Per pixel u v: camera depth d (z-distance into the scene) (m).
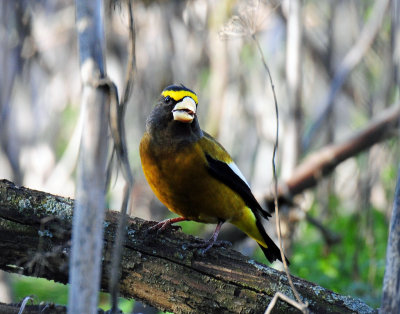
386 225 13.70
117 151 5.60
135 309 12.03
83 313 5.71
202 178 8.87
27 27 13.56
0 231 7.18
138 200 15.88
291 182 14.04
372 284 11.84
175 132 8.72
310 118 17.28
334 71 16.22
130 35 5.68
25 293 12.82
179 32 14.32
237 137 15.73
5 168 14.69
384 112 14.13
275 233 13.86
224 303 7.44
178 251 7.48
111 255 7.37
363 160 14.63
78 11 5.78
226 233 14.36
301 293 7.42
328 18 16.36
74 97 16.39
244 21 7.05
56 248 7.05
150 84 14.30
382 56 15.58
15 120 15.29
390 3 14.56
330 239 13.52
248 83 15.30
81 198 5.68
